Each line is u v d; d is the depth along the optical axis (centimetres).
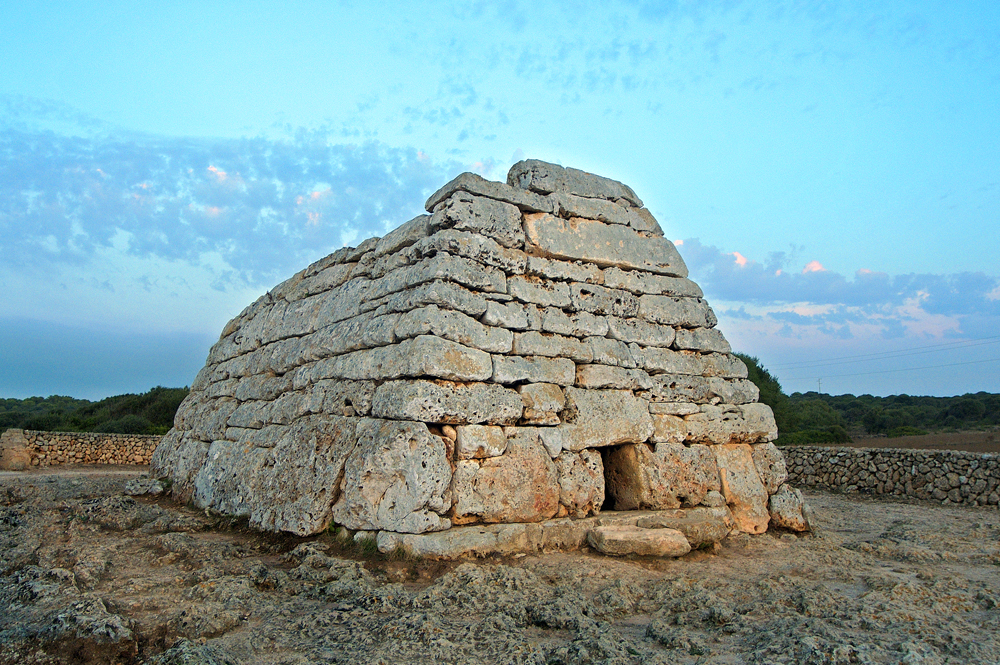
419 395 636
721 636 466
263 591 547
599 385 779
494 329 711
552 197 815
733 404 890
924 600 536
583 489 734
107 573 593
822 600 524
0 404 5722
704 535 717
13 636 427
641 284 873
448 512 641
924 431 3375
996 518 1064
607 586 562
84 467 2006
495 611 491
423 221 762
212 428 1041
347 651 418
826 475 1520
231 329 1246
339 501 680
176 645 411
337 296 884
